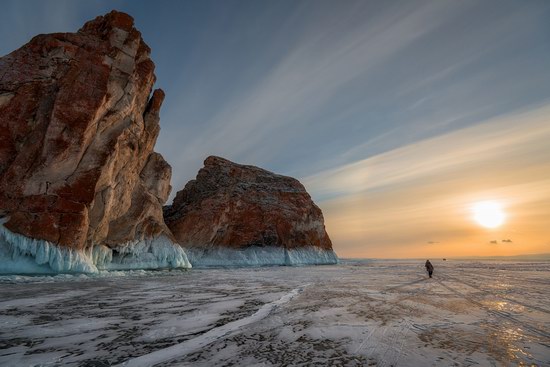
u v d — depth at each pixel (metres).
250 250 56.94
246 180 69.00
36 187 23.36
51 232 22.41
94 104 26.88
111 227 32.50
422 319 8.71
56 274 21.83
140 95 34.06
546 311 9.93
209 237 53.84
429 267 24.42
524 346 6.13
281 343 6.41
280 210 64.25
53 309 9.93
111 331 7.32
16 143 24.22
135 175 35.72
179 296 13.28
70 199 24.19
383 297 13.14
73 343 6.38
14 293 13.18
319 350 5.95
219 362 5.30
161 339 6.70
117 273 25.36
